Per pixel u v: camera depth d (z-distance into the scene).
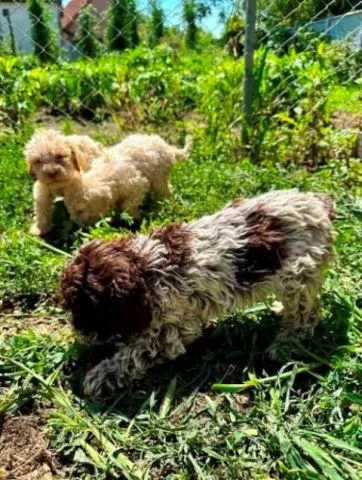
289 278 0.60
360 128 1.29
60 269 0.76
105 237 0.79
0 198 0.99
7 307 0.73
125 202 0.97
